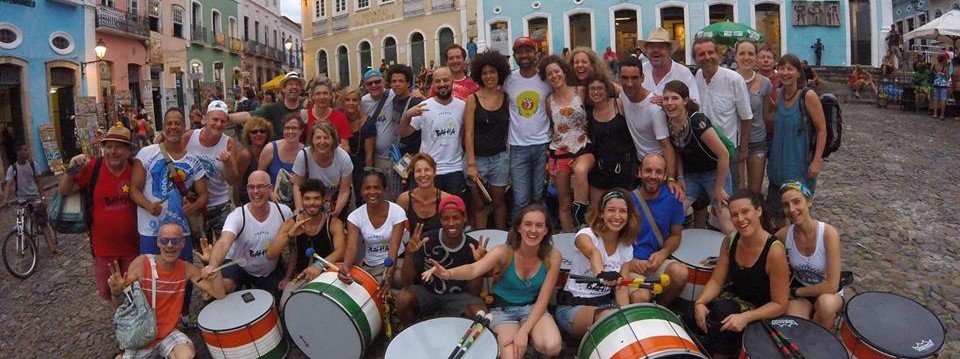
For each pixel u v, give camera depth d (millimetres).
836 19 21469
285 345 4703
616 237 4441
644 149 5191
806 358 3484
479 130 5734
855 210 7203
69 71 17750
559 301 4562
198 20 27625
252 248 4953
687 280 4547
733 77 5316
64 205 5047
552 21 22750
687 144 4953
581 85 5539
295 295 4398
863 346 3668
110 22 19875
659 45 5418
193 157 5273
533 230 4227
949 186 8023
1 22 15406
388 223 4902
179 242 4547
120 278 4527
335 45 31203
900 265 5777
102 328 5777
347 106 6207
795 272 4270
